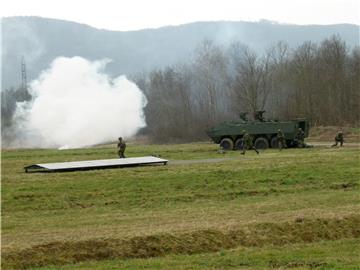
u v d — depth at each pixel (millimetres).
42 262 19688
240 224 22859
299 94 100062
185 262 19500
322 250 20844
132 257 20516
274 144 62156
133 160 43438
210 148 63188
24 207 29203
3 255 19484
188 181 34750
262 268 18641
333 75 100500
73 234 21875
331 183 34125
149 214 26609
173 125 98938
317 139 79688
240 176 36156
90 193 31875
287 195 31328
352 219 23891
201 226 22578
